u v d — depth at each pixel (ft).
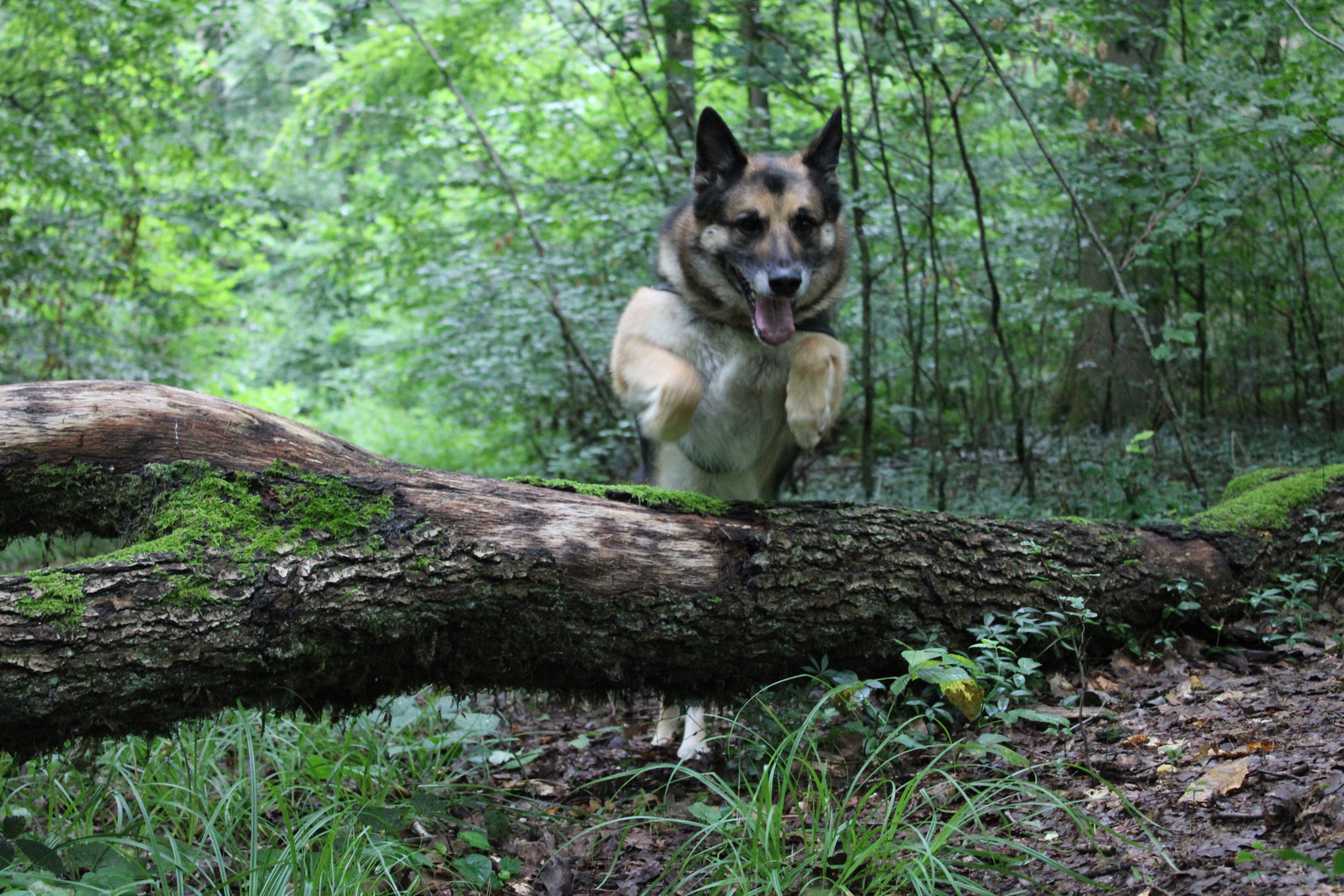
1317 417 26.16
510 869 8.77
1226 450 23.18
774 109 26.81
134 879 7.54
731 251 12.62
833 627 10.54
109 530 9.09
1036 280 26.50
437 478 9.61
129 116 28.60
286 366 51.42
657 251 13.96
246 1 32.32
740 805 8.41
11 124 25.20
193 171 30.68
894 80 19.84
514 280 27.58
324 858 7.60
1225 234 25.21
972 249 25.91
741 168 13.03
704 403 12.92
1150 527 13.03
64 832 8.99
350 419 39.63
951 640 11.11
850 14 24.81
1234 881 6.70
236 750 11.44
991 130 27.45
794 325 13.04
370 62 29.91
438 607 8.73
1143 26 21.61
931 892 7.04
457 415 34.47
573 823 9.95
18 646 7.05
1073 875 7.20
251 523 8.42
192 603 7.70
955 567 11.16
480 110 31.32
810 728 10.45
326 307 41.81
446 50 29.22
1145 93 20.53
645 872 8.67
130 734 7.99
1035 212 27.66
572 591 9.35
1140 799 8.39
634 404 12.30
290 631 8.08
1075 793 8.75
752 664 10.45
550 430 33.58
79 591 7.40
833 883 7.60
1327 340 27.43
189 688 7.71
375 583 8.48
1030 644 11.57
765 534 10.39
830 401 12.18
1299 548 13.38
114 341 27.37
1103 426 27.43
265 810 9.86
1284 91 18.20
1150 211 20.70
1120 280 17.80
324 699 8.93
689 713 11.74
